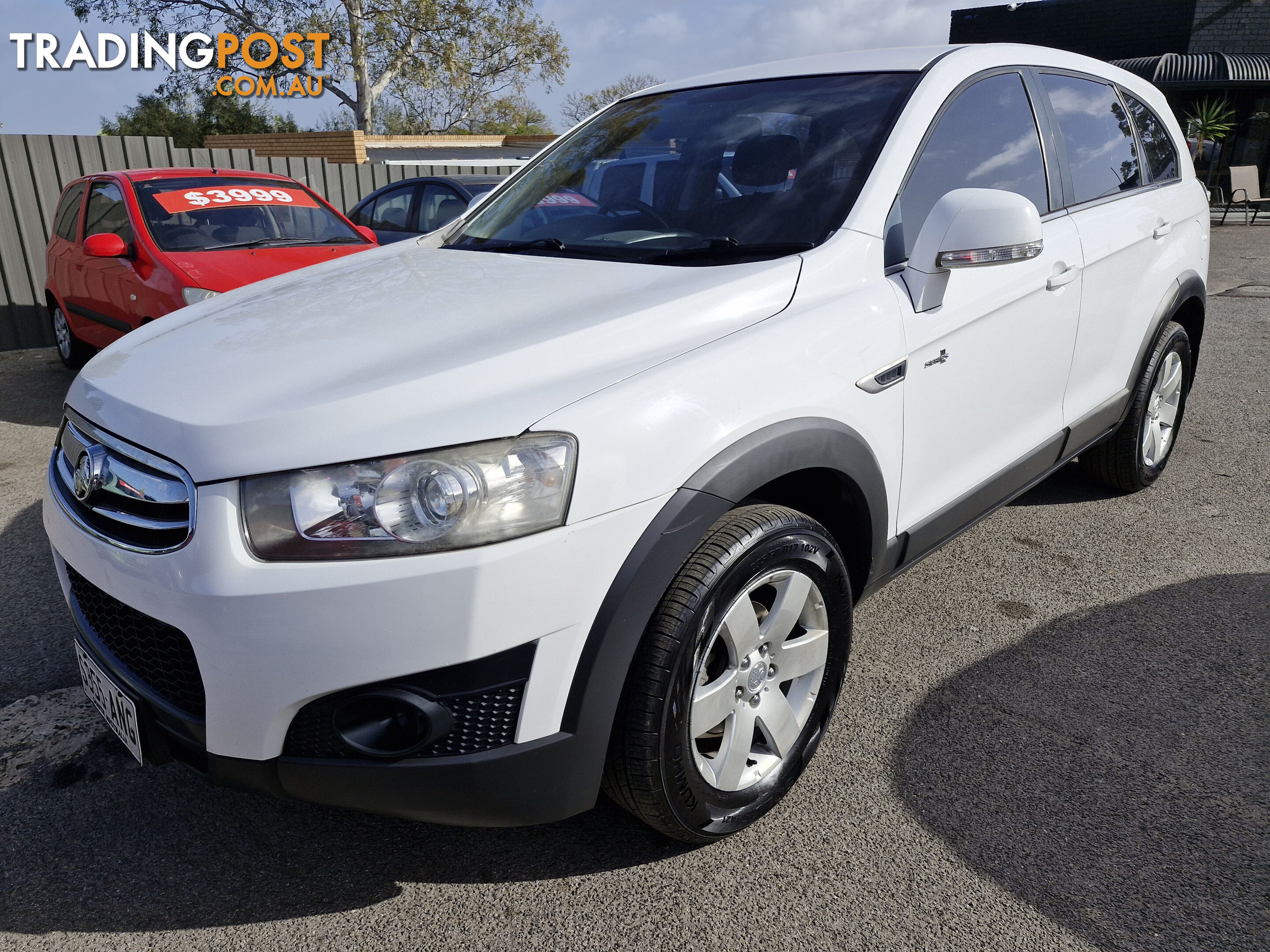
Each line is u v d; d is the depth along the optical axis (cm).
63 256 647
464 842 205
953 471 253
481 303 204
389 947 177
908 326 220
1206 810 208
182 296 504
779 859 197
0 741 240
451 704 156
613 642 164
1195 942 173
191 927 182
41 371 723
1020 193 276
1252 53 2050
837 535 225
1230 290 971
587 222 263
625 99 320
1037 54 307
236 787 166
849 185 229
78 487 182
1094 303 305
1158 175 368
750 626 187
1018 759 228
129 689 175
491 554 151
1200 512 381
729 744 192
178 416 166
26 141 830
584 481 158
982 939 175
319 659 151
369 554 150
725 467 174
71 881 193
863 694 257
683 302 191
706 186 250
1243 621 293
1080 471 399
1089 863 193
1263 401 554
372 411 156
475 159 2259
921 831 204
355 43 2680
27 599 321
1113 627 291
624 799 181
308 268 278
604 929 180
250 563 153
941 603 309
